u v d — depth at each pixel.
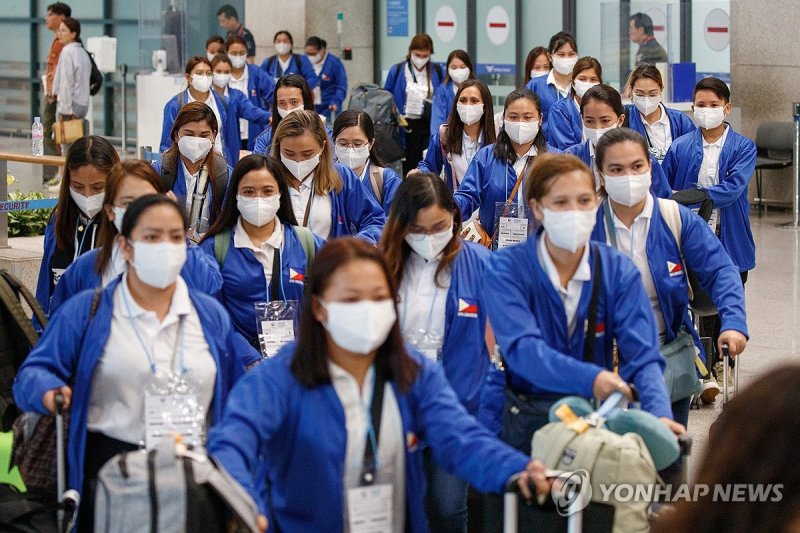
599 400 3.98
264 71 16.69
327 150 6.77
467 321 4.93
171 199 4.11
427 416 3.51
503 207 7.34
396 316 3.47
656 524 2.09
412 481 3.53
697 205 7.24
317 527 3.46
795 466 1.87
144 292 4.15
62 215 5.62
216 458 3.32
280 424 3.44
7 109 22.97
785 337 9.35
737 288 4.95
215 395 4.24
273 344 5.35
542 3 17.86
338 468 3.44
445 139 8.95
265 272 5.59
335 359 3.48
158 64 16.02
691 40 15.52
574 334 4.19
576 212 4.04
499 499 4.09
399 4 19.91
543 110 11.20
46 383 3.99
